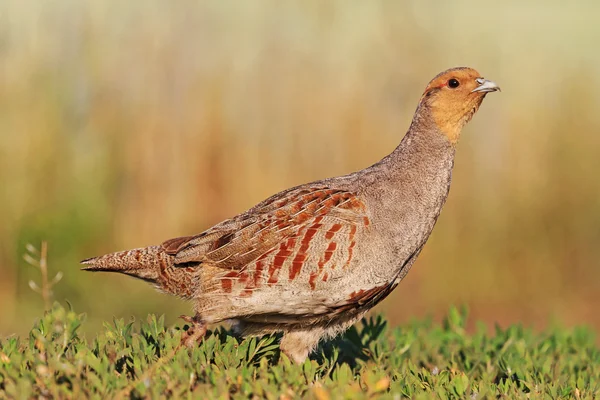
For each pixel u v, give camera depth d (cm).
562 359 1032
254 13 1848
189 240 870
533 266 1684
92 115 1638
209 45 1778
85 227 1539
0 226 1486
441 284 1644
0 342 787
